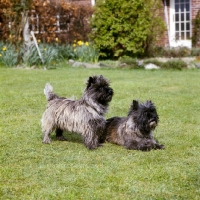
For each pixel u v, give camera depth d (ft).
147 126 25.84
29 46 68.49
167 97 42.73
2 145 27.20
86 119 25.91
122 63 69.05
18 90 46.85
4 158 24.56
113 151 25.84
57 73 60.64
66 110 26.53
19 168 22.91
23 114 36.01
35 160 24.22
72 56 74.90
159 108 37.63
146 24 75.77
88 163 23.56
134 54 77.71
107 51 77.87
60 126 26.96
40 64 67.62
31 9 75.51
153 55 79.00
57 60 71.82
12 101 40.88
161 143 27.48
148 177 21.27
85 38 82.28
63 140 28.53
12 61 68.28
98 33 76.74
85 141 26.37
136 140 26.27
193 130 30.78
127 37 75.87
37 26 80.02
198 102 40.16
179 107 38.11
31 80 53.88
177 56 78.23
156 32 78.07
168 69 65.77
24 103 39.99
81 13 81.92
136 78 55.98
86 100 26.02
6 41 74.02
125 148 26.45
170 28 89.66
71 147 26.84
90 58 74.33
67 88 47.75
